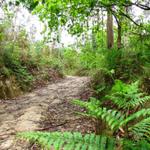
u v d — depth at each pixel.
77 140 2.21
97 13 7.62
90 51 11.84
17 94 10.12
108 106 5.22
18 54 13.23
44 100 8.55
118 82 2.68
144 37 6.94
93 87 8.04
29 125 5.53
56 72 16.38
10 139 4.64
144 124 2.45
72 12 6.51
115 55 7.05
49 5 5.52
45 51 20.03
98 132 4.15
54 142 2.14
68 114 6.25
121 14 7.41
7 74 10.28
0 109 7.59
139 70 5.80
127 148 2.31
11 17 14.20
